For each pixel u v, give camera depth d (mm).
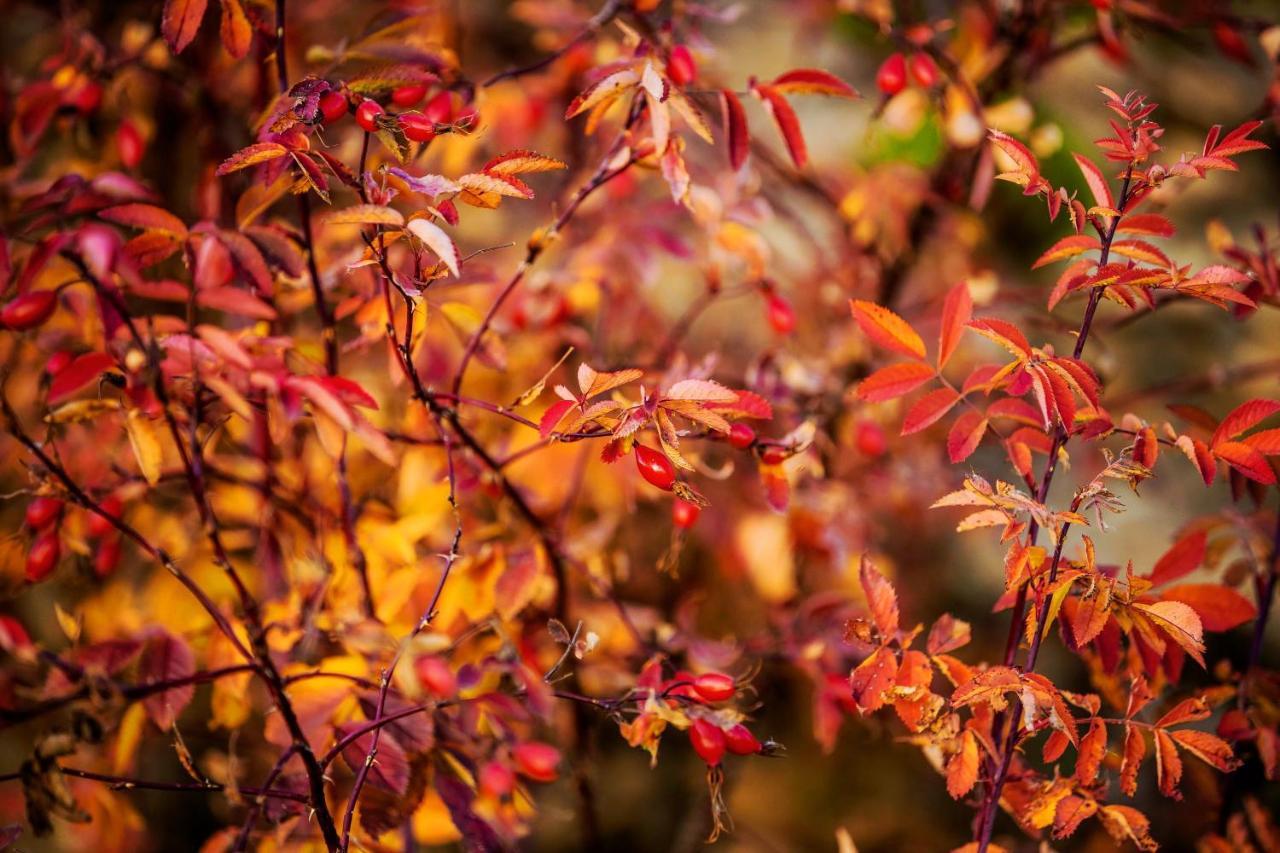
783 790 2055
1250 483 1538
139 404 1458
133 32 1694
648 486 1659
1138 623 1420
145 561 1649
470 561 1560
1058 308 1958
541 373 1664
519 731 1585
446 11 1727
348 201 1686
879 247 1773
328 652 1551
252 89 1668
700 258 1700
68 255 1423
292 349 1478
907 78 1671
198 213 1656
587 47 1734
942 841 2006
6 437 1621
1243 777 1562
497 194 1418
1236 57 1670
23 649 1409
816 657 1616
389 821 1493
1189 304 2188
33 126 1618
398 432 1596
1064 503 1929
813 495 1685
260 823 1552
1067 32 1822
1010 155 1426
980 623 2109
